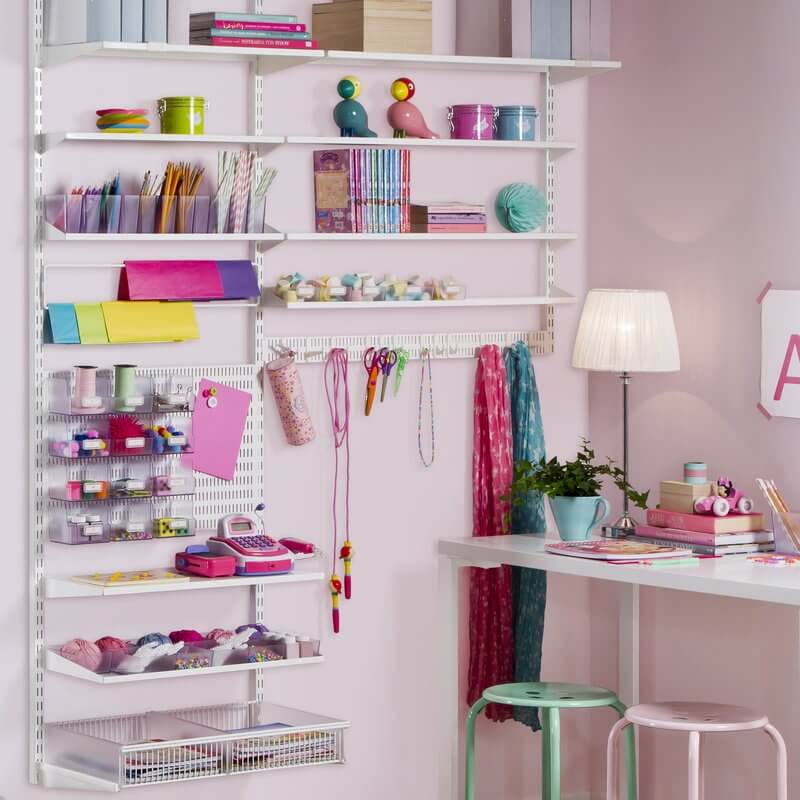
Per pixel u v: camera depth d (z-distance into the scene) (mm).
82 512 4180
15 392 4191
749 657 4453
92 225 4113
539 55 4691
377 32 4449
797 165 4285
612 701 4250
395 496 4766
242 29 4215
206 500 4418
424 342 4773
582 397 5105
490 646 4863
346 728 4355
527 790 5043
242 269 4383
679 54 4699
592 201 5051
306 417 4504
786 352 4328
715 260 4582
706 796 4617
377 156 4492
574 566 4164
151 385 4258
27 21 4160
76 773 4133
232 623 4508
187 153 4391
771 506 4242
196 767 4109
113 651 4109
